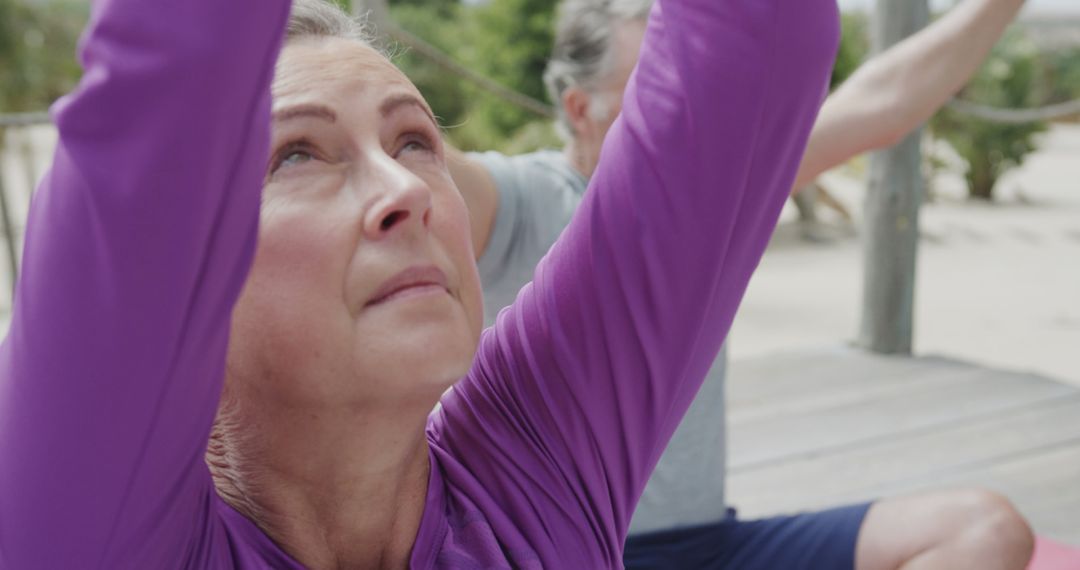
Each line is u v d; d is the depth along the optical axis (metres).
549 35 11.26
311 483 0.76
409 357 0.68
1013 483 3.09
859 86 1.86
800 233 11.24
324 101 0.71
